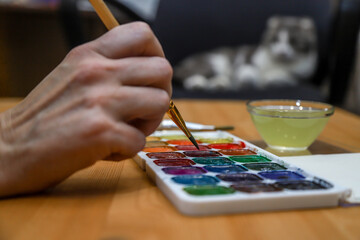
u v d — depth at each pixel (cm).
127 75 47
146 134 53
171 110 57
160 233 35
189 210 39
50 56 303
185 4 270
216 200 39
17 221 38
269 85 279
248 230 36
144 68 48
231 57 282
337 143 75
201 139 73
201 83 254
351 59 176
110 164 61
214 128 85
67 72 48
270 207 41
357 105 221
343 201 43
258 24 283
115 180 52
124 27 49
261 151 61
